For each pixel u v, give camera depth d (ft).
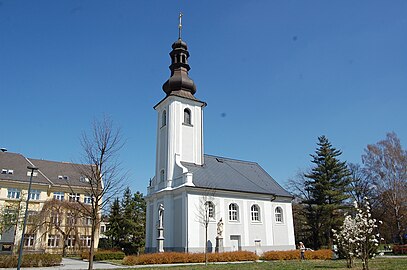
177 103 136.56
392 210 163.32
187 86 142.41
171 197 122.93
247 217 128.47
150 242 130.21
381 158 158.71
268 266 77.56
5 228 140.15
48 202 161.68
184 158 131.95
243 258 103.55
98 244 184.03
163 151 135.13
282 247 134.62
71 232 175.22
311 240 168.96
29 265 83.51
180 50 147.33
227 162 149.69
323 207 158.51
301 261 97.96
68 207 152.05
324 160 172.96
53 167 201.26
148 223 133.49
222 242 116.26
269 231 132.87
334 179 169.99
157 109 145.89
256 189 136.05
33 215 158.92
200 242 113.29
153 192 134.31
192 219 114.01
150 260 91.86
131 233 180.86
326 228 159.63
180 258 95.71
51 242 173.99
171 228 118.93
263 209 134.51
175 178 126.31
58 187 185.26
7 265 80.89
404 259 88.53
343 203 165.37
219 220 118.83
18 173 178.40
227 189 124.88
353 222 61.46
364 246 59.57
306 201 169.89
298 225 192.75
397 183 152.66
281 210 141.59
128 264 89.10
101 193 66.33
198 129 139.44
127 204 188.75
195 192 118.01
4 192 169.99
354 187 177.06
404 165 153.17
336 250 107.45
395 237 171.94
